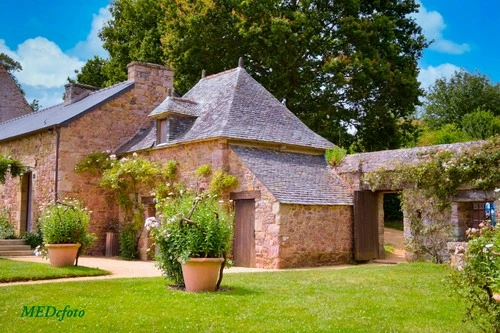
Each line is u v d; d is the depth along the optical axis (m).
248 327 6.67
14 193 21.34
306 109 25.97
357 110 27.19
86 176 19.22
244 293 8.85
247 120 16.58
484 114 35.03
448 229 14.18
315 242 14.91
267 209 14.30
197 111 17.95
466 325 6.73
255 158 15.52
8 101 32.97
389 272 11.76
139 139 19.55
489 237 5.73
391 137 27.73
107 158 19.33
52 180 18.94
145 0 30.33
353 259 15.91
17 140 21.62
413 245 14.88
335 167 17.03
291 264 14.18
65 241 12.29
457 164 13.98
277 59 24.58
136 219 18.09
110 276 11.62
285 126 17.50
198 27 24.88
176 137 17.27
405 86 26.09
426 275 11.20
